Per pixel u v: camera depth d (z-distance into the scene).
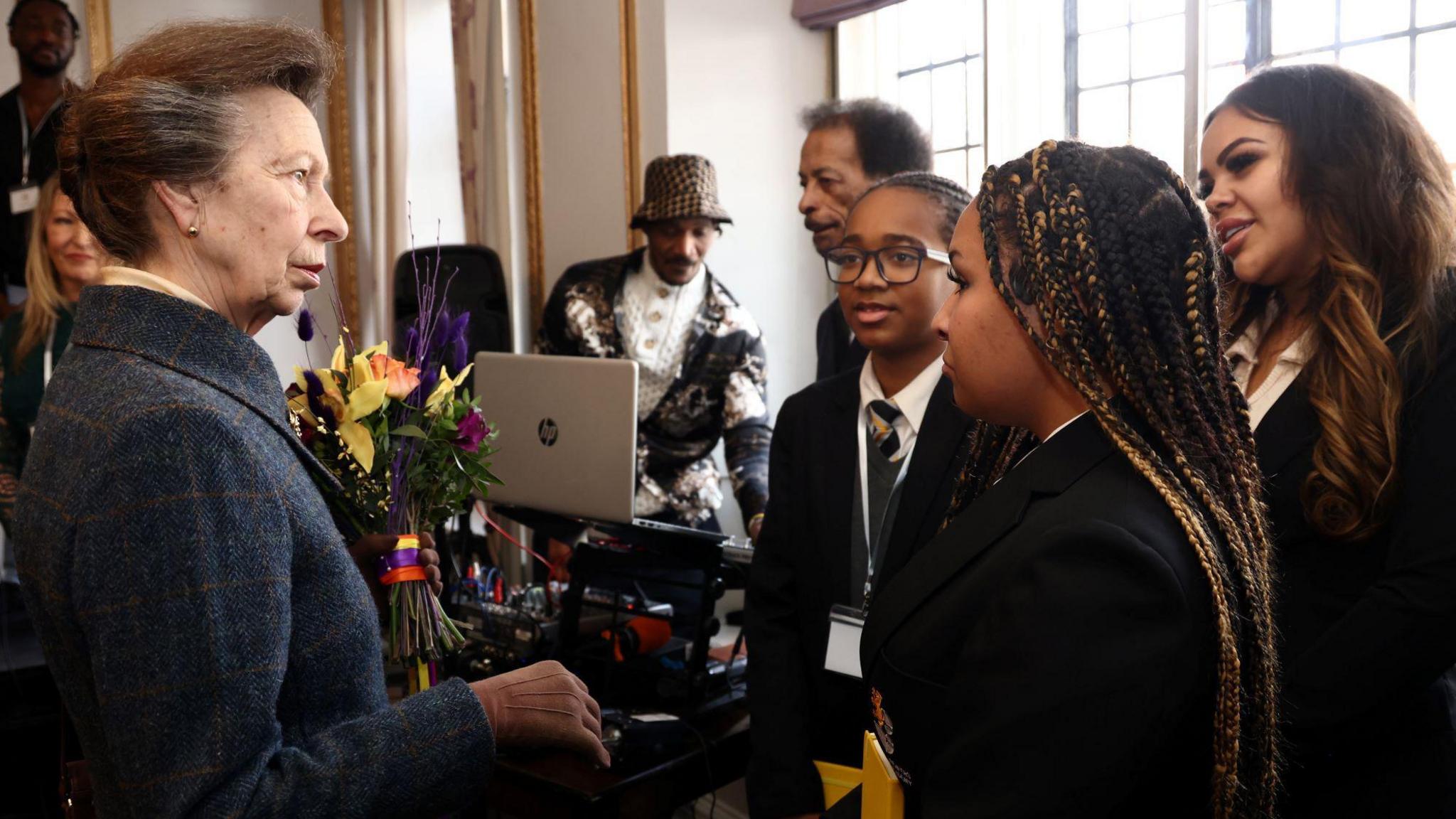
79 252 2.90
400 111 3.89
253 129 0.98
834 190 2.54
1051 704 0.73
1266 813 0.80
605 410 2.03
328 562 0.96
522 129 3.87
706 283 3.04
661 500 2.96
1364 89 1.41
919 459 1.54
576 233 3.74
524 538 3.68
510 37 3.85
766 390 3.02
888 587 0.94
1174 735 0.74
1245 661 0.78
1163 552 0.75
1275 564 1.12
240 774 0.84
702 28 3.38
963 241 0.91
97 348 0.94
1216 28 2.68
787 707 1.67
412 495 1.33
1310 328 1.40
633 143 3.48
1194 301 0.84
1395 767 1.25
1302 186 1.41
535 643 2.03
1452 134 2.34
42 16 3.46
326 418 1.26
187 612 0.84
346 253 4.10
